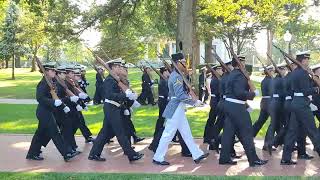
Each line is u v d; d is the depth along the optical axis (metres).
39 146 9.68
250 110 9.27
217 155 10.19
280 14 34.34
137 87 31.25
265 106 10.76
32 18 37.06
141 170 8.75
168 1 28.45
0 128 13.75
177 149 10.85
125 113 10.05
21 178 7.98
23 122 15.03
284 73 10.29
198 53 35.22
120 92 9.40
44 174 8.29
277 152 10.52
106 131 9.62
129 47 33.66
